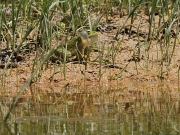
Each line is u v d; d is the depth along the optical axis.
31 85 11.77
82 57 12.76
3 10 13.38
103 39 13.73
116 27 14.34
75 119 8.84
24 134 8.05
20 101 10.33
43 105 9.95
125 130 8.13
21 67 12.59
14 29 12.44
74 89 11.41
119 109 9.51
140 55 13.04
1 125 8.59
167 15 14.12
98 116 9.05
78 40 12.77
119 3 15.34
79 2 13.75
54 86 11.69
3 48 13.35
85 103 10.05
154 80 11.95
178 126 8.35
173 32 13.76
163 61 12.71
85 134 7.96
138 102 10.08
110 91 11.18
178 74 11.93
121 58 12.95
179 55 12.93
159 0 13.45
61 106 9.84
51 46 12.88
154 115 9.04
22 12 14.30
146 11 14.81
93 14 14.95
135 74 12.23
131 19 13.63
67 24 14.05
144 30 14.05
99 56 12.60
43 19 12.98
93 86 11.66
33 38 13.27
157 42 13.37
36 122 8.73
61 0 14.23
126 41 13.70
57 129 8.28
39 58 12.77
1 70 12.53
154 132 8.01
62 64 12.61
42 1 14.42
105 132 8.04
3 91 11.30
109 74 12.23
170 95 10.70
